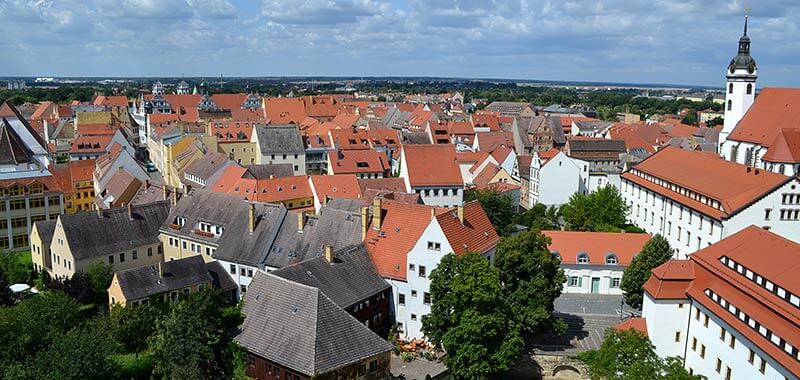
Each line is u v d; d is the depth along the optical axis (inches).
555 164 6161.4
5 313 2856.8
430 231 3312.0
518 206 6245.1
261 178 6102.4
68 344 2549.2
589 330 3639.3
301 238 3796.8
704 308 3006.9
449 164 6008.9
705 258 3191.4
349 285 3255.4
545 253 3253.0
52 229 4453.7
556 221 5561.0
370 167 6943.9
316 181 5664.4
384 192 4439.0
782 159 4940.9
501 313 2913.4
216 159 6392.7
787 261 2763.3
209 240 4192.9
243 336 2743.6
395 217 3639.3
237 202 4261.8
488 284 2839.6
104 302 3855.8
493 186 5930.1
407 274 3385.8
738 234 3255.4
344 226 3745.1
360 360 2628.0
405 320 3452.3
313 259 3245.6
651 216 5359.3
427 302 3361.2
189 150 7086.6
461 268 2977.4
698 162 5083.7
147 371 2891.2
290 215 3897.6
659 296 3161.9
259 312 2800.2
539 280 3184.1
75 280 3828.7
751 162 5565.9
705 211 4397.1
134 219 4480.8
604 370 2746.1
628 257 4256.9
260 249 3809.1
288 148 7701.8
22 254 4923.7
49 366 2475.4
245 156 7706.7
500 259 3262.8
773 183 4128.9
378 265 3499.0
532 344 3422.7
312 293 2704.2
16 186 5108.3
